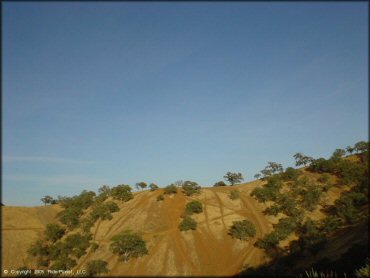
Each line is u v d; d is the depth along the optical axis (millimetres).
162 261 70500
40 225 87312
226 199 93688
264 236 74312
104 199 100062
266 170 103625
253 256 69500
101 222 87312
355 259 54719
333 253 61188
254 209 86688
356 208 76625
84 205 98188
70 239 79312
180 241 76438
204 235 78125
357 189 81938
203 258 70875
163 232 79812
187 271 67750
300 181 90938
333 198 83062
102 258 72875
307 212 80312
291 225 74938
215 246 74250
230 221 82500
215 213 86812
